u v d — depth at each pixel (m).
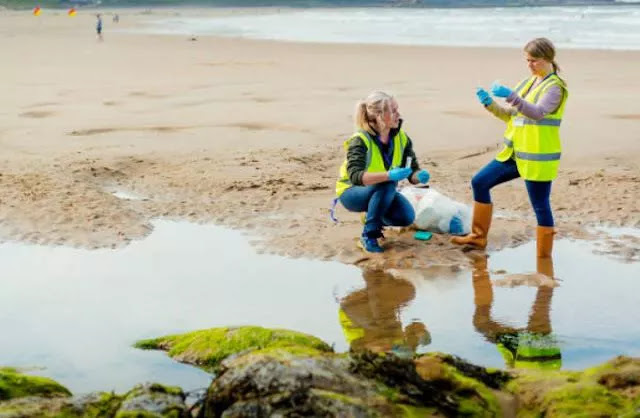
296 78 22.16
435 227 7.44
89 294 6.00
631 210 8.23
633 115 14.37
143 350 4.93
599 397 3.85
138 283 6.26
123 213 8.16
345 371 3.75
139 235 7.57
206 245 7.30
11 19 110.94
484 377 4.17
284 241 7.33
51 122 14.27
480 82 20.56
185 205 8.62
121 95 18.27
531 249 7.09
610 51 31.31
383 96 6.70
